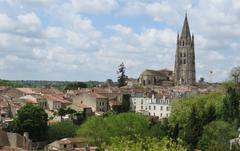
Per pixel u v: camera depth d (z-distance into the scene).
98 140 149.62
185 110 184.62
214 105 182.12
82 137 151.12
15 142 122.25
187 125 145.25
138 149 76.19
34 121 166.75
